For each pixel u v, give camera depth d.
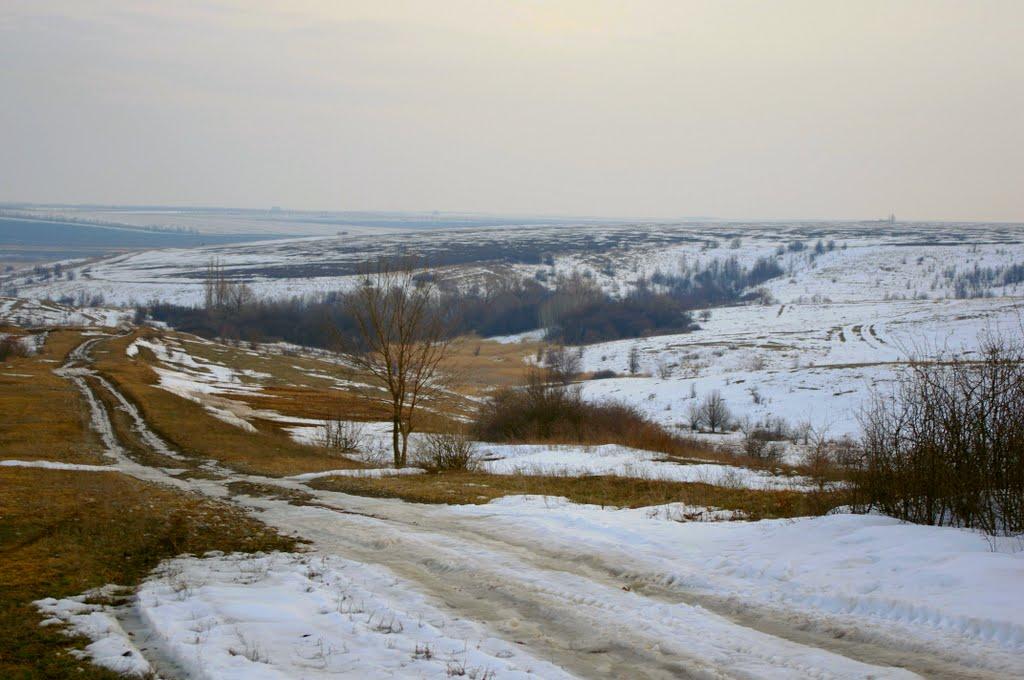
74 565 11.66
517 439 41.59
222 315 123.75
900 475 13.08
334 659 7.78
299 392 69.00
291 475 27.14
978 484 12.17
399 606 9.80
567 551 12.72
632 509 16.59
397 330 34.00
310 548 13.55
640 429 41.09
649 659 7.96
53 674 7.38
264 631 8.67
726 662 7.79
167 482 24.70
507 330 130.25
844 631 8.38
